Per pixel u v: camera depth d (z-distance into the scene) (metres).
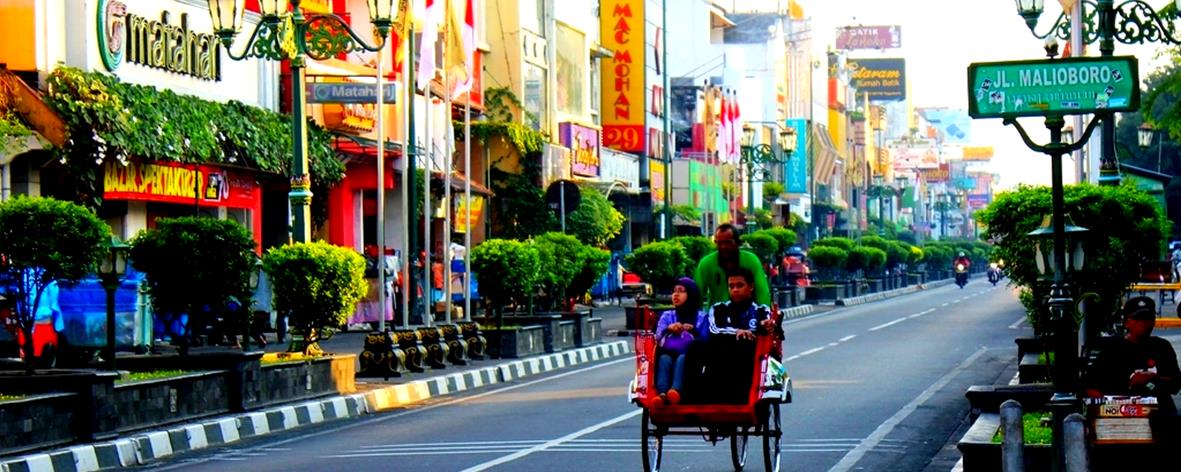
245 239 38.19
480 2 99.50
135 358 37.78
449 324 56.00
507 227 99.62
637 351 26.69
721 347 26.17
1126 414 25.02
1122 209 38.00
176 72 63.12
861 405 40.19
